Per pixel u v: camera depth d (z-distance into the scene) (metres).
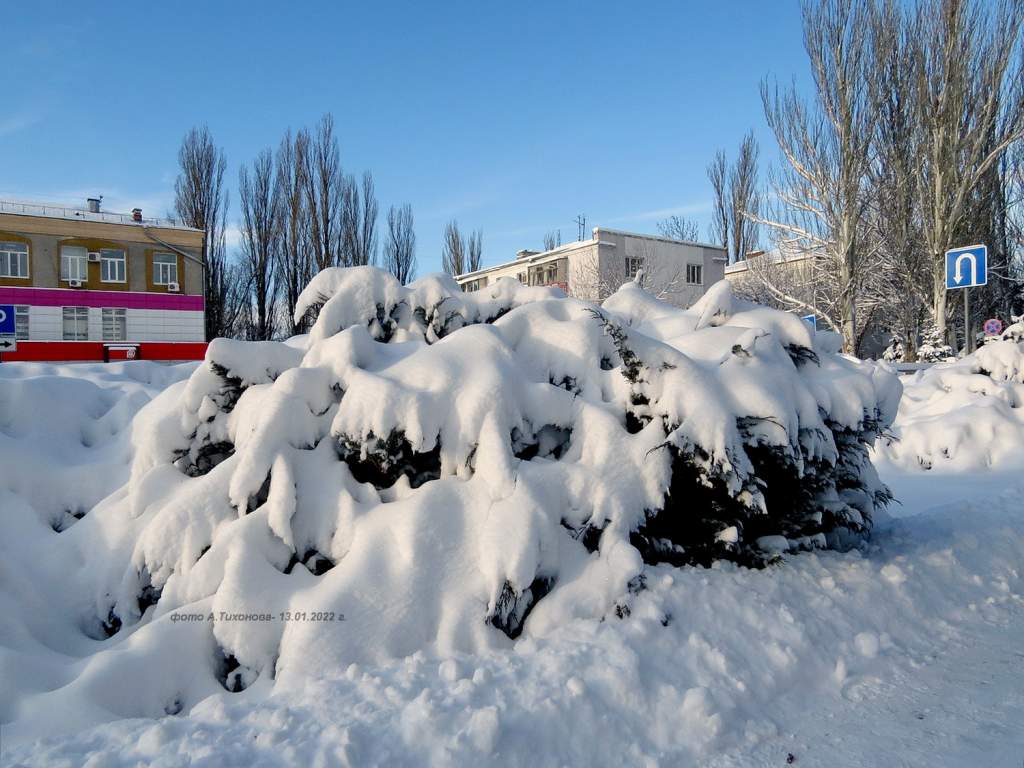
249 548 3.21
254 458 3.42
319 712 2.42
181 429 4.19
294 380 3.65
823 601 3.50
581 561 3.31
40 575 3.74
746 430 3.64
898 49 21.06
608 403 3.89
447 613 3.02
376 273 4.82
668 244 34.94
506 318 4.23
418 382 3.60
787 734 2.60
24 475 4.45
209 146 36.34
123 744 2.31
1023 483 7.52
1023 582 4.31
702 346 4.13
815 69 21.92
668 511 3.69
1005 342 10.59
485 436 3.43
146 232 30.61
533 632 3.03
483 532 3.20
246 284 37.22
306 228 36.06
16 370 7.29
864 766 2.38
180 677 2.92
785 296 25.14
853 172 21.83
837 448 4.24
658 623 3.02
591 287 31.78
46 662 2.97
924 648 3.38
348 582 3.04
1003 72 20.02
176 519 3.50
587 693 2.53
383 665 2.80
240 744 2.23
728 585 3.42
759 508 3.48
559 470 3.46
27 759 2.23
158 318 31.11
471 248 50.19
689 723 2.54
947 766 2.36
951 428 9.20
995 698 2.85
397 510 3.29
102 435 5.37
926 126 20.70
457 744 2.21
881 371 4.46
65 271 29.20
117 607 3.55
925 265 22.08
